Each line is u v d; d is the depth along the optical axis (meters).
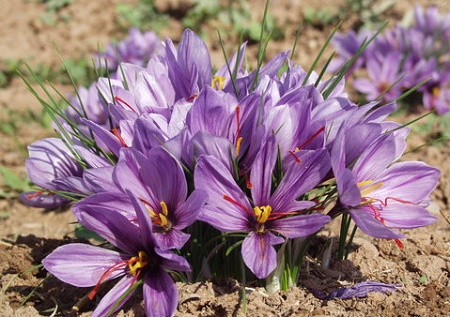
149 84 0.69
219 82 0.71
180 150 0.64
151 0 1.53
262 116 0.65
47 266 0.63
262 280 0.68
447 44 1.20
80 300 0.68
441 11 1.45
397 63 1.14
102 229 0.64
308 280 0.71
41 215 0.96
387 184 0.67
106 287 0.69
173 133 0.65
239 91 0.69
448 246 0.77
